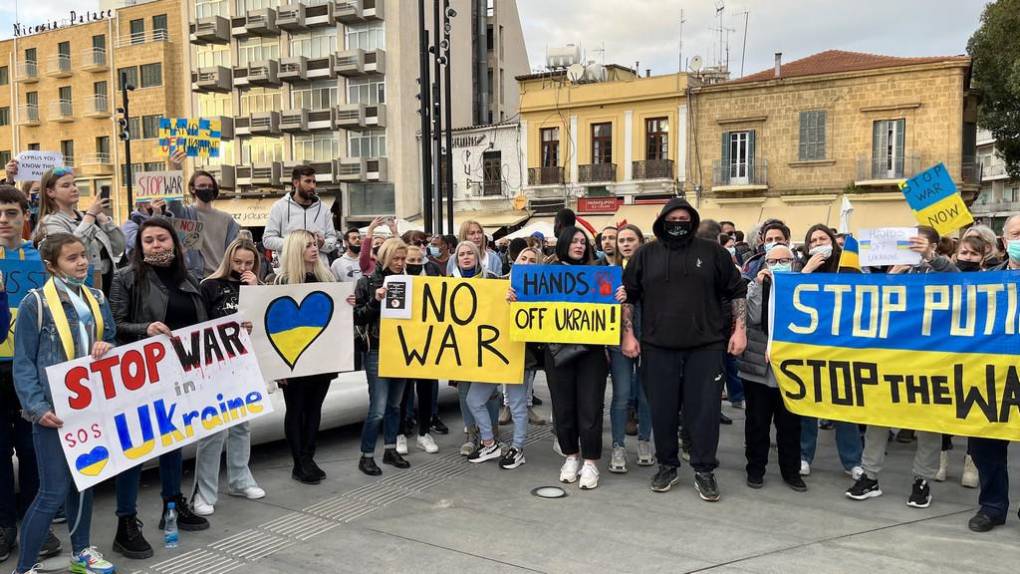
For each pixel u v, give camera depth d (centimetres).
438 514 509
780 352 541
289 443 586
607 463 639
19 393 385
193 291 483
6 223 450
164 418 443
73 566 411
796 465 562
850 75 2769
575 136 3262
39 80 4850
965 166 2752
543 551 442
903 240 589
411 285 610
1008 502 482
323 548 450
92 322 412
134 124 4488
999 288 484
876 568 414
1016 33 2703
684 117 3044
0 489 437
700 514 505
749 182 2947
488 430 636
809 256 593
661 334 539
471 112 4294
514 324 587
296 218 741
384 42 3850
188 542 461
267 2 4112
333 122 3934
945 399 497
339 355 578
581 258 584
